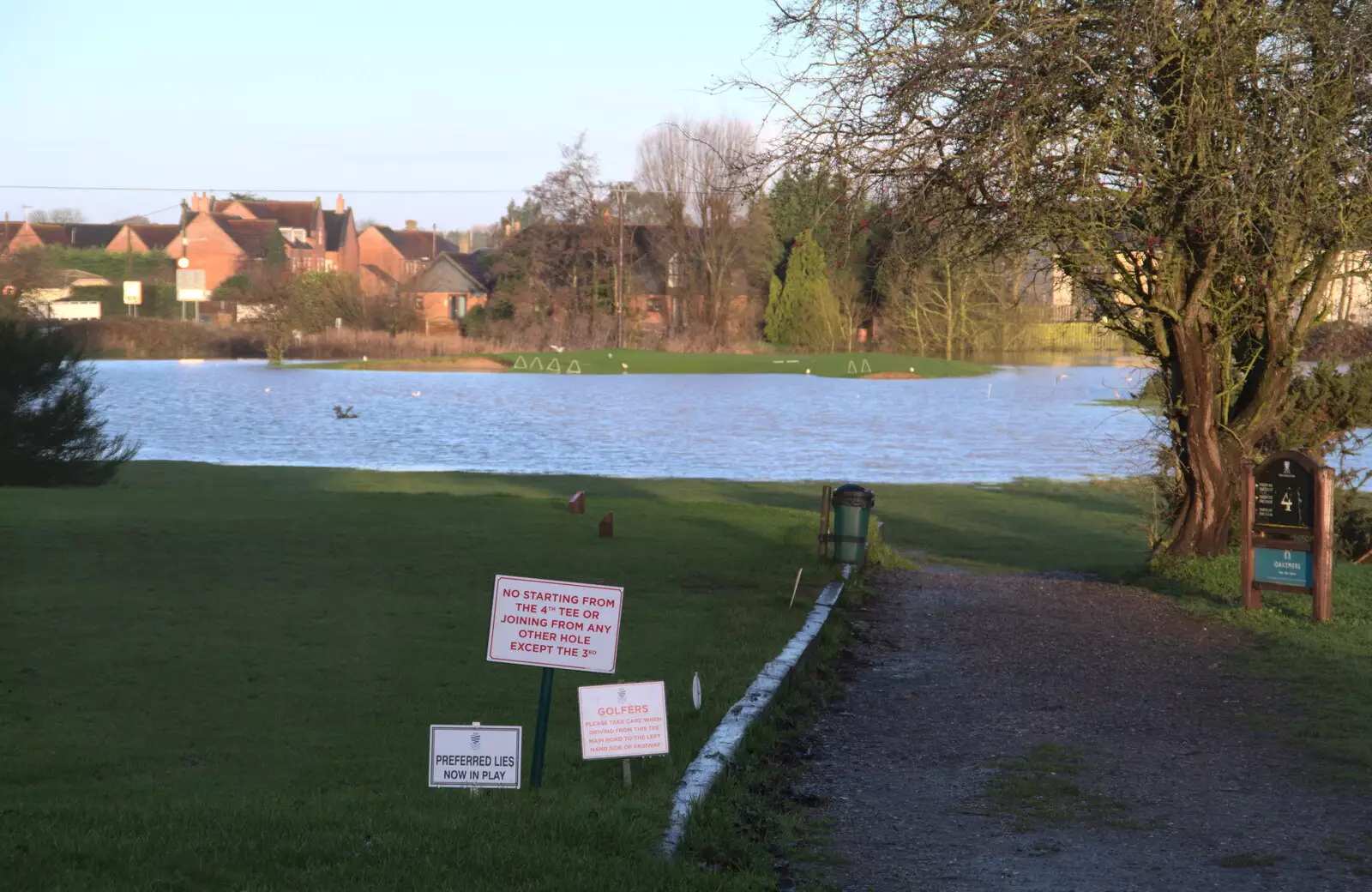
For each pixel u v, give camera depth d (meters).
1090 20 13.04
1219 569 15.30
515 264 106.50
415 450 37.03
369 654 10.55
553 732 8.20
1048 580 16.52
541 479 29.12
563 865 5.35
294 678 9.75
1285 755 8.05
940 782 7.53
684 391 66.44
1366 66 12.42
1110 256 14.32
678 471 32.69
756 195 14.12
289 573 14.09
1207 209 12.99
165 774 7.23
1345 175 13.11
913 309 92.81
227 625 11.45
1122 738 8.58
